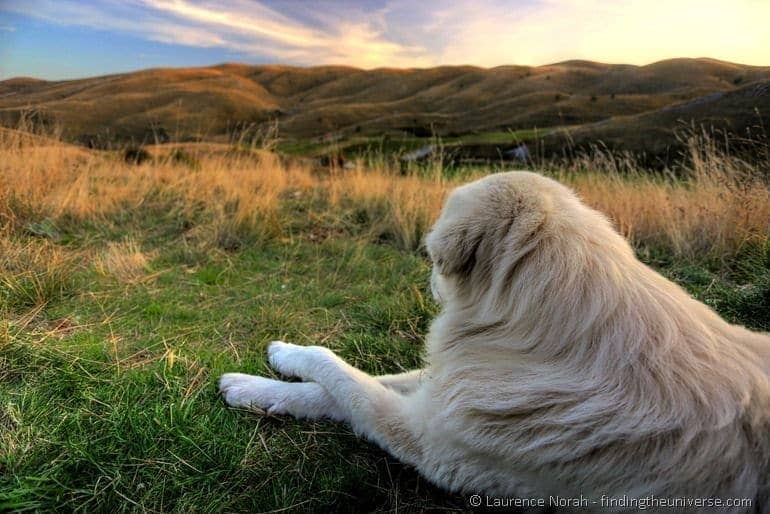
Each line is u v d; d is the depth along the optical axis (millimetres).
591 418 771
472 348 926
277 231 2609
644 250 2408
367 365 1487
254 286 1983
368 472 1053
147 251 2312
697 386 751
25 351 1312
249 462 1044
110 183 3396
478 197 952
